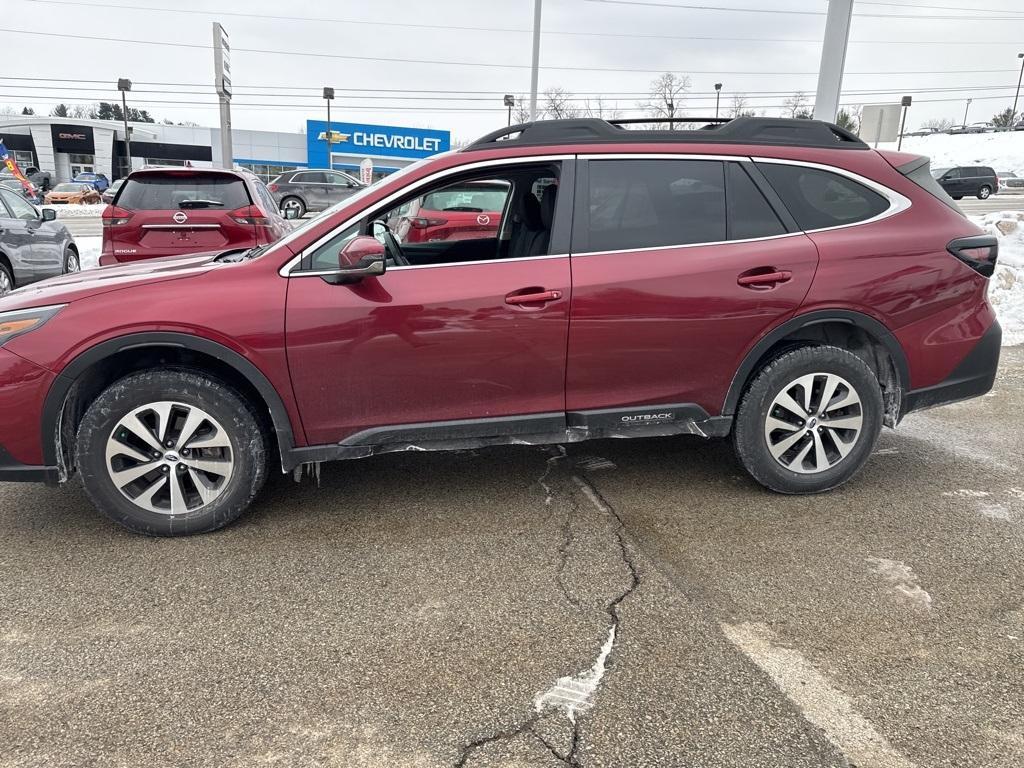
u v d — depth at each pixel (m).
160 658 2.35
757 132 3.47
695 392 3.39
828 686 2.22
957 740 2.00
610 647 2.41
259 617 2.59
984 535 3.22
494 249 4.28
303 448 3.20
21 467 3.03
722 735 2.01
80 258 11.99
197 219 7.18
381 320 3.07
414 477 3.88
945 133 80.06
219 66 12.67
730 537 3.19
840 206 3.46
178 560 3.00
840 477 3.58
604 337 3.23
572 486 3.76
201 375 3.07
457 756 1.94
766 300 3.30
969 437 4.57
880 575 2.88
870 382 3.46
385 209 3.18
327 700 2.16
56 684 2.22
